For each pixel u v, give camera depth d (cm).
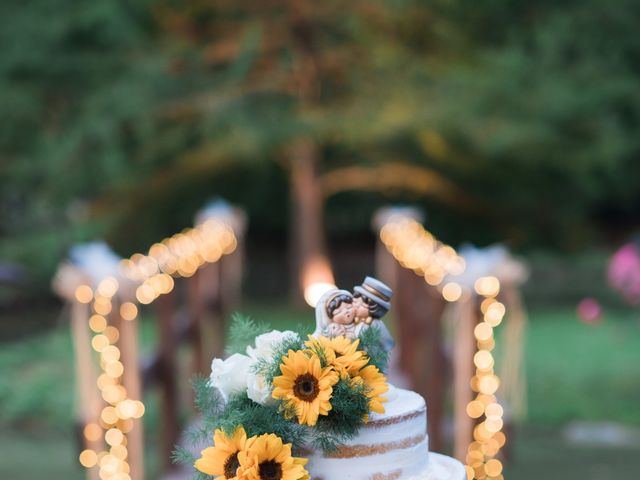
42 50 1617
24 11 1647
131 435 585
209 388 244
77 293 589
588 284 1919
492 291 605
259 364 235
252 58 1587
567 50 1784
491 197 1892
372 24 1678
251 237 2302
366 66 1697
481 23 1769
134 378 605
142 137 1612
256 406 236
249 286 2056
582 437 956
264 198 2075
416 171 1820
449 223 1988
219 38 1777
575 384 1130
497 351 1216
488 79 1612
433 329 696
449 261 667
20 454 902
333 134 1634
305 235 1773
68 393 1084
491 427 604
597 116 1711
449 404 923
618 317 1614
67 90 1666
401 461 245
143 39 1666
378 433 242
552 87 1650
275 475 224
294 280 1811
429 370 694
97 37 1662
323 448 235
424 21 1670
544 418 1010
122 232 1756
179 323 820
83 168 1594
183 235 843
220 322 959
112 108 1574
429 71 1659
